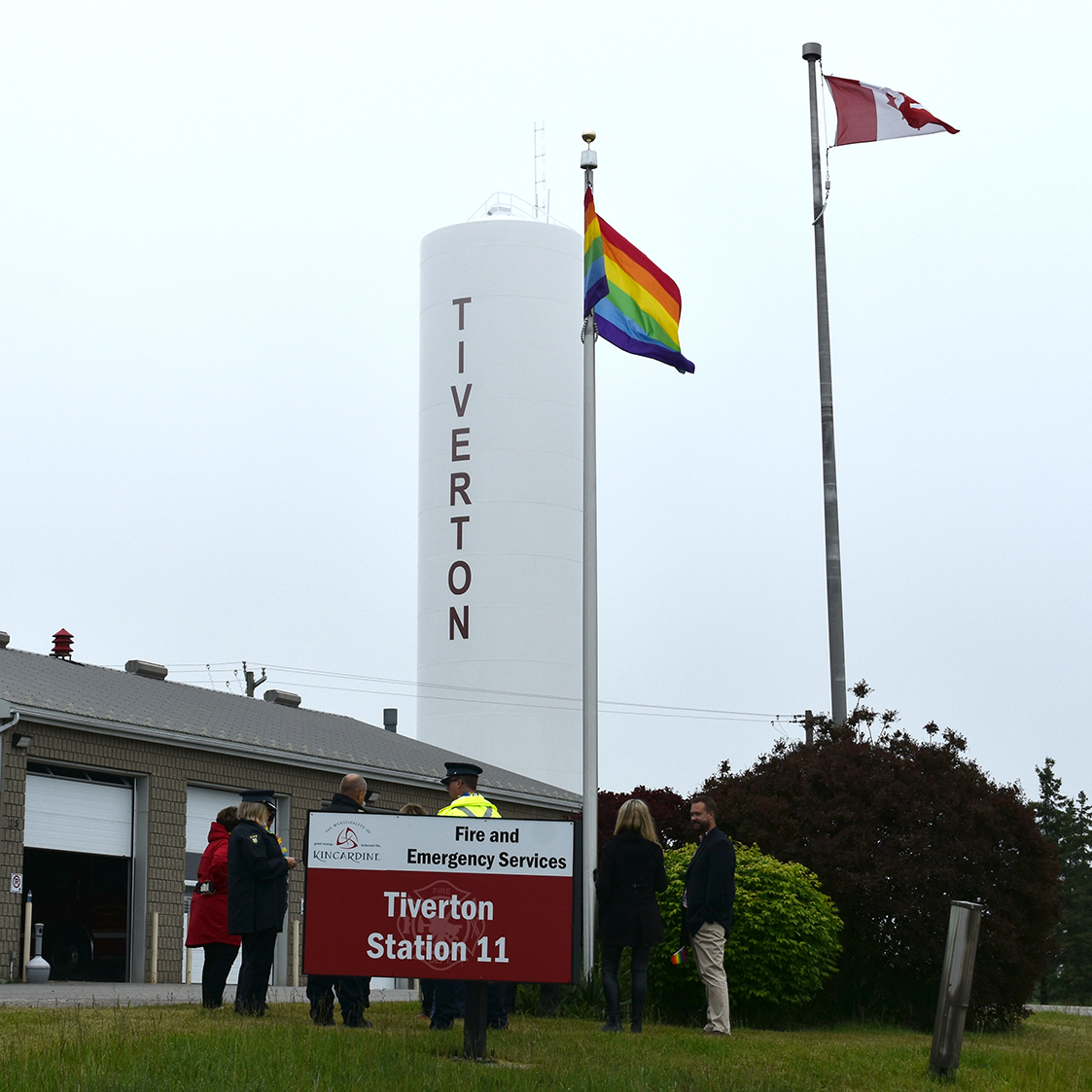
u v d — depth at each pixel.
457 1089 9.18
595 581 17.31
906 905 18.81
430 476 45.88
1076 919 67.56
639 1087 9.71
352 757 28.95
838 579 22.91
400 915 10.80
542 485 45.19
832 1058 12.53
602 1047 12.02
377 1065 9.69
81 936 24.48
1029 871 19.72
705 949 14.30
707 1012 15.41
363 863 10.88
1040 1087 11.55
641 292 19.70
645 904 13.84
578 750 44.75
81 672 27.64
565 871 10.73
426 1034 12.02
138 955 23.89
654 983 16.30
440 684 44.38
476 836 10.82
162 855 24.42
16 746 21.89
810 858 19.27
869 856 19.09
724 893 14.13
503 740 43.53
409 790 30.45
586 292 18.52
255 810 12.77
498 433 45.19
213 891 13.54
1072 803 71.31
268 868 12.61
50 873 25.09
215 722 27.06
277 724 29.73
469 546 44.66
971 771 20.22
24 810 22.05
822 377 24.17
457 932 10.72
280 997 19.12
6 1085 8.52
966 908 11.73
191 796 25.42
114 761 23.69
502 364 45.62
